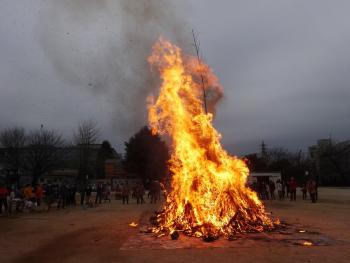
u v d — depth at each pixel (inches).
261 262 350.6
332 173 2709.2
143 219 698.2
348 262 345.7
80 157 2020.2
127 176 2760.8
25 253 423.5
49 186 1196.5
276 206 967.0
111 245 452.8
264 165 2785.4
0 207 872.9
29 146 2228.1
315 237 470.9
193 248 416.5
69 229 598.5
